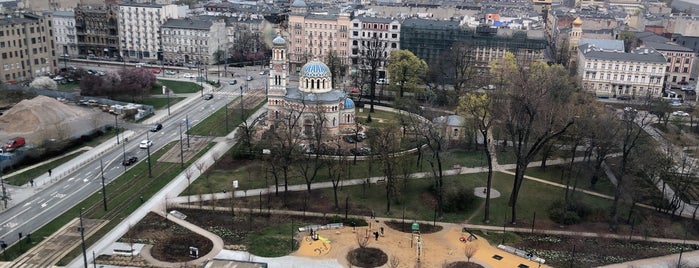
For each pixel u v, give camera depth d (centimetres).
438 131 17888
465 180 17038
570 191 16400
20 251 12369
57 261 12012
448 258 12644
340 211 14838
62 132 19312
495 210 15125
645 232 13938
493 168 18175
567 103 18888
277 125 19912
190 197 15388
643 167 15988
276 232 13575
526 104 15512
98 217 14088
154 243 12925
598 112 18050
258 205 15050
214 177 16812
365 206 15175
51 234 13175
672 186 16225
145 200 15125
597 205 15500
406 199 15638
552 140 17438
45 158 17975
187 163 17900
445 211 14950
